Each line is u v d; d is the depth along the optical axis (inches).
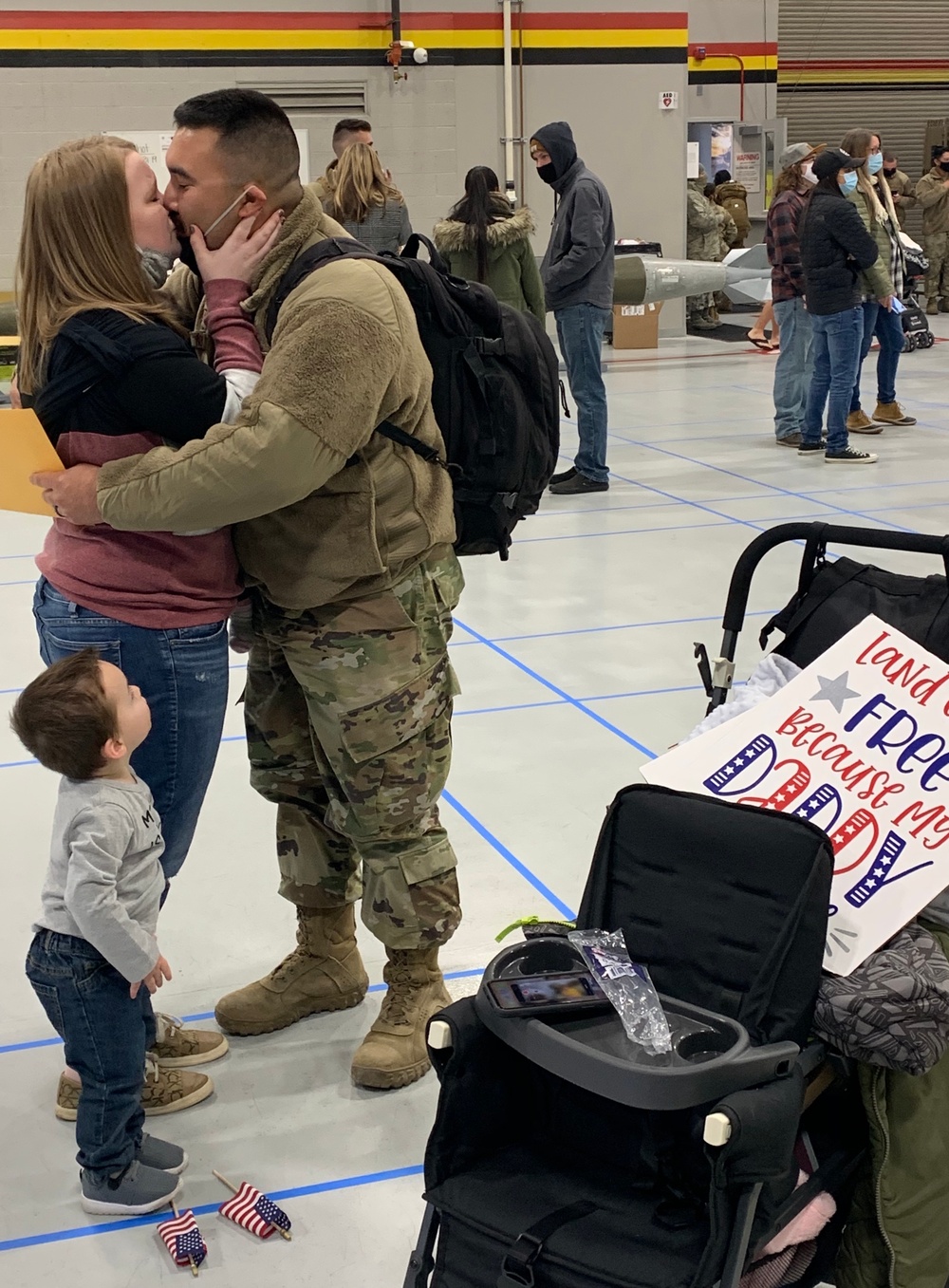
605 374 511.2
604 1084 63.6
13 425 85.6
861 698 87.4
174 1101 104.2
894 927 75.3
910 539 91.8
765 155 644.1
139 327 88.2
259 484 86.9
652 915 74.1
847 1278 75.9
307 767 110.3
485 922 128.8
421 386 95.8
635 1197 67.8
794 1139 65.1
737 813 72.9
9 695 191.6
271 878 140.3
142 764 96.0
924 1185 72.6
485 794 157.8
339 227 98.2
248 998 115.2
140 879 89.7
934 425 389.4
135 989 88.7
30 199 88.9
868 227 356.2
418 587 100.3
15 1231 91.4
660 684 192.2
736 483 320.8
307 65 509.4
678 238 578.2
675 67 555.8
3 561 272.5
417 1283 69.6
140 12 488.4
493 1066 70.4
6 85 482.3
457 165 538.0
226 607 98.3
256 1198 92.0
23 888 138.7
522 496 105.8
